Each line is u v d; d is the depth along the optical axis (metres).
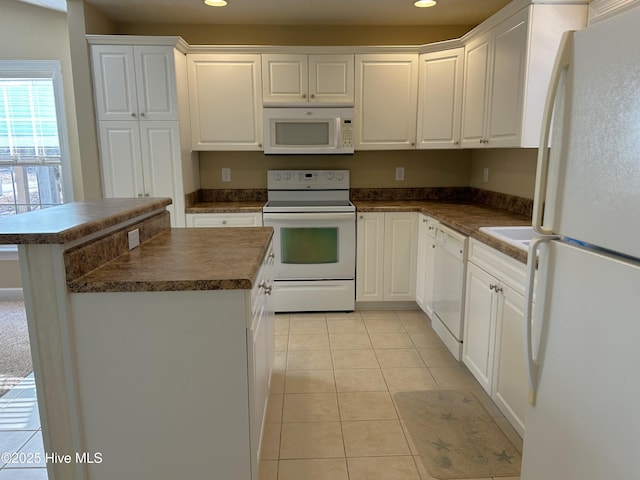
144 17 3.43
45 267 1.33
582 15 2.24
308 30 3.66
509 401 1.95
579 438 1.13
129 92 3.21
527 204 2.93
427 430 2.07
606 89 1.00
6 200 3.88
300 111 3.43
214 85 3.46
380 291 3.55
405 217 3.45
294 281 3.49
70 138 3.79
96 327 1.40
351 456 1.89
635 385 0.94
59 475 1.48
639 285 0.92
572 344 1.15
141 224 1.96
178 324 1.41
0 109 3.75
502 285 1.99
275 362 2.73
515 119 2.42
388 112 3.53
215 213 3.37
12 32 3.61
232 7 3.18
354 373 2.60
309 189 3.88
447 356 2.81
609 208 1.00
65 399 1.42
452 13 3.34
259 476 1.77
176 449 1.49
